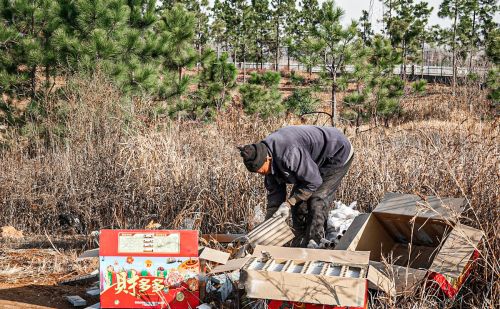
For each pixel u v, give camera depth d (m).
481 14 37.38
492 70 15.70
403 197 4.56
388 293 3.42
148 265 3.57
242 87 15.34
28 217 7.09
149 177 6.60
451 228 4.22
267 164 4.42
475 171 5.04
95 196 6.67
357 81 15.77
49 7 10.96
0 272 4.81
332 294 3.19
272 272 3.29
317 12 15.56
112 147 7.29
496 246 3.99
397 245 4.77
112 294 3.57
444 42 38.31
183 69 13.12
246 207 6.05
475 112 8.56
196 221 5.65
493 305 3.63
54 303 4.08
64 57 10.56
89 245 5.70
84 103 8.73
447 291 3.56
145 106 8.92
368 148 6.73
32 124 9.91
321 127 4.79
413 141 6.86
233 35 39.44
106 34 10.77
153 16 11.67
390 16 31.83
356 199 6.09
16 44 10.70
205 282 3.74
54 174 7.55
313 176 4.45
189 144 7.47
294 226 4.92
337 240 4.64
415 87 17.75
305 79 17.73
